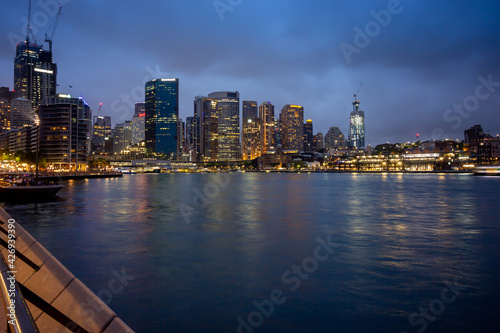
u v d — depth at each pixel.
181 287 18.34
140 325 14.08
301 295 17.38
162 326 14.02
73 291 6.22
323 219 44.34
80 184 140.62
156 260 23.53
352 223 40.75
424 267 22.31
